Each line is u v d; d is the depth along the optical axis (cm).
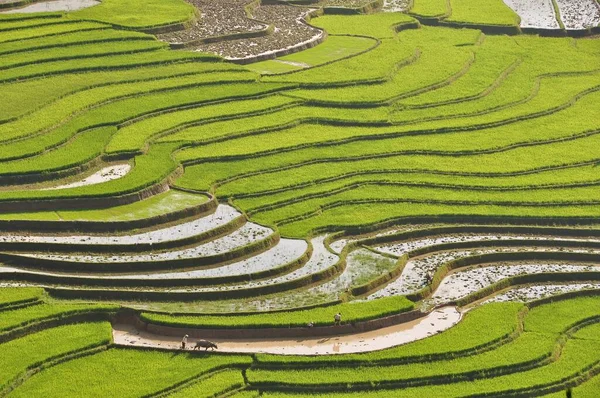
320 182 13138
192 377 9406
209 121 14312
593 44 18550
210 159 13375
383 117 14925
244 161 13462
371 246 12012
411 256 11819
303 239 11869
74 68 15300
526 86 16550
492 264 11819
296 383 9394
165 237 11550
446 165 13825
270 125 14350
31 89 14575
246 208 12375
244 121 14438
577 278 11594
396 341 10162
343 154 13875
